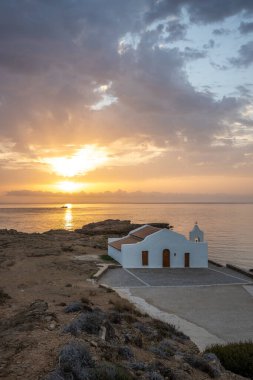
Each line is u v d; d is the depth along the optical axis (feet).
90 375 31.86
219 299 94.84
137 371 36.86
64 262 146.51
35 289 94.27
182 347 54.44
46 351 36.68
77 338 41.11
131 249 142.31
